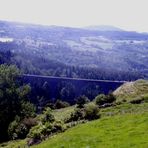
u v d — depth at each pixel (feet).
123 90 280.92
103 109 224.12
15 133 232.32
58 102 374.63
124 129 143.54
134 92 271.90
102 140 131.03
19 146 182.50
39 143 166.81
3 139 294.05
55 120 194.39
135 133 133.69
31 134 181.06
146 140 120.88
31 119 239.09
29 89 369.30
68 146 131.44
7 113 335.47
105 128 151.74
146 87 279.28
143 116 163.43
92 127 158.71
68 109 284.20
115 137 132.36
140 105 216.54
